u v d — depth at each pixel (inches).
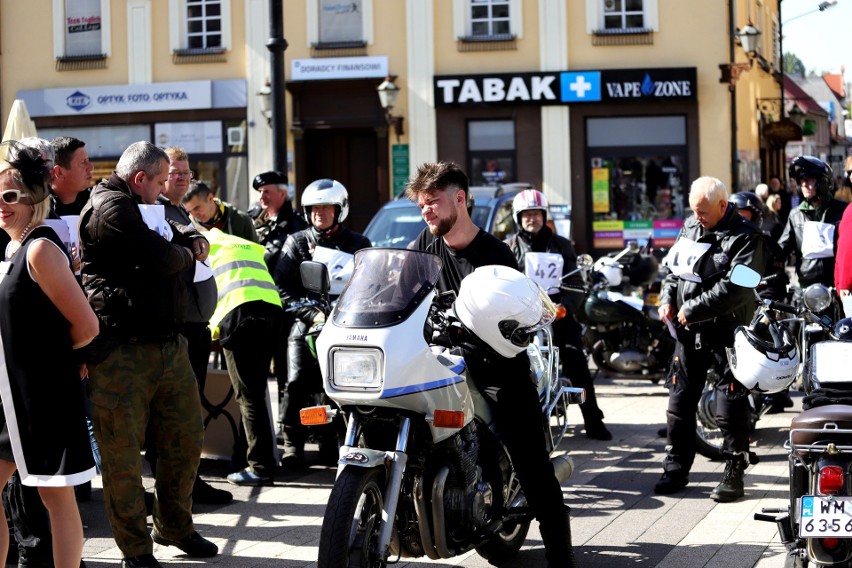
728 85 1632.6
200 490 512.7
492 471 378.3
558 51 1656.0
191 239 418.6
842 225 500.7
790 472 362.0
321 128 1680.6
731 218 499.5
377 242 993.5
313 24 1679.4
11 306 340.8
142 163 405.4
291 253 580.4
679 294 516.1
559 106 1647.4
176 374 405.1
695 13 1631.4
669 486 520.4
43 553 401.7
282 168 861.2
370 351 332.5
